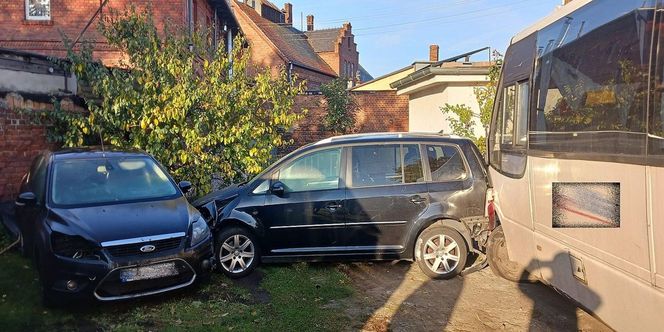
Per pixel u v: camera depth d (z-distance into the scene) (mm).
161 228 5730
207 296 6016
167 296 5965
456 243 6789
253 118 9797
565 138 4750
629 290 3695
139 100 8953
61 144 9312
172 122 9250
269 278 6652
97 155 7031
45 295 5367
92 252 5344
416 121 20500
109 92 8828
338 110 22109
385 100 23547
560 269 4887
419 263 6816
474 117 14047
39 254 5508
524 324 5336
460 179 6941
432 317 5508
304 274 6852
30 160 8656
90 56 9289
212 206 6957
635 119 3602
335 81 22484
